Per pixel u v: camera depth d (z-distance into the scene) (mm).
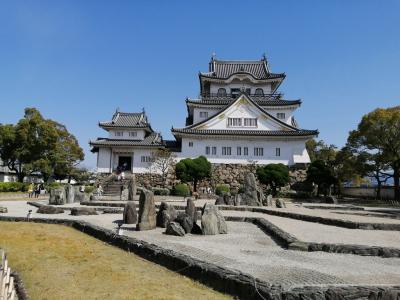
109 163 51031
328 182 43188
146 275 8836
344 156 46969
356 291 6812
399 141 40938
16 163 59062
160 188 46656
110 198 36969
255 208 25984
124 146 50469
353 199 47688
